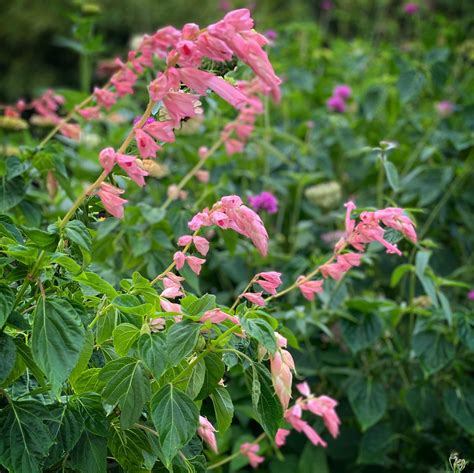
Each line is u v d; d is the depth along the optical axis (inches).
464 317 105.3
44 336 55.1
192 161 132.2
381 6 239.3
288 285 118.5
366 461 112.7
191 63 55.2
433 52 160.9
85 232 56.7
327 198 139.6
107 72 152.6
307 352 118.2
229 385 113.8
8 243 58.9
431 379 115.3
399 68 158.6
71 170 149.4
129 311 59.6
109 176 61.9
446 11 284.2
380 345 122.2
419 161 154.5
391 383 121.6
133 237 104.4
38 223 103.0
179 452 63.4
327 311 110.7
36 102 130.0
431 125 162.9
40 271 57.3
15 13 410.6
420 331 108.2
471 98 167.8
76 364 56.9
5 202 99.0
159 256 104.9
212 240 130.3
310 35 194.7
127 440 62.7
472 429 109.0
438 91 159.2
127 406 57.7
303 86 168.4
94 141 153.1
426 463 114.7
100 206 66.3
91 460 60.7
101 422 60.9
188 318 58.4
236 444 109.7
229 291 132.0
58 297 56.9
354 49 209.9
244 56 54.2
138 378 58.2
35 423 57.1
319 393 119.2
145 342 57.8
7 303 54.4
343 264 72.8
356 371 115.6
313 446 113.8
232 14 54.1
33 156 102.2
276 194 152.8
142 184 58.0
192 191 132.8
